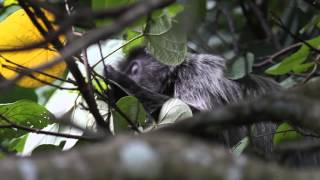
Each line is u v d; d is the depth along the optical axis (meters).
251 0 10.50
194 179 2.96
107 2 5.80
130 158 2.96
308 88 3.76
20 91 7.44
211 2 11.68
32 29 6.49
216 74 9.38
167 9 5.75
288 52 8.67
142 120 6.65
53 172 2.92
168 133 3.38
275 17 8.85
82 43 3.61
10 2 6.87
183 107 6.84
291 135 6.42
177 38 6.17
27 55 6.55
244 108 3.52
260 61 10.02
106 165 2.95
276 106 3.48
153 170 2.95
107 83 6.59
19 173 2.91
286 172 3.07
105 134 6.00
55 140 6.80
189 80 9.52
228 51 10.88
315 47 7.36
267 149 8.35
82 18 3.72
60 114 6.87
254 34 11.08
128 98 6.57
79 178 2.92
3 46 6.43
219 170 2.99
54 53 6.59
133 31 6.51
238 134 8.20
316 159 8.80
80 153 2.98
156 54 6.31
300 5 9.91
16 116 6.50
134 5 3.63
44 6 4.74
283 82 8.76
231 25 10.74
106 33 3.59
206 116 3.57
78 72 5.79
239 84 9.22
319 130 3.79
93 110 6.02
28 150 6.88
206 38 10.98
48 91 8.59
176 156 2.98
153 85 9.76
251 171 3.02
